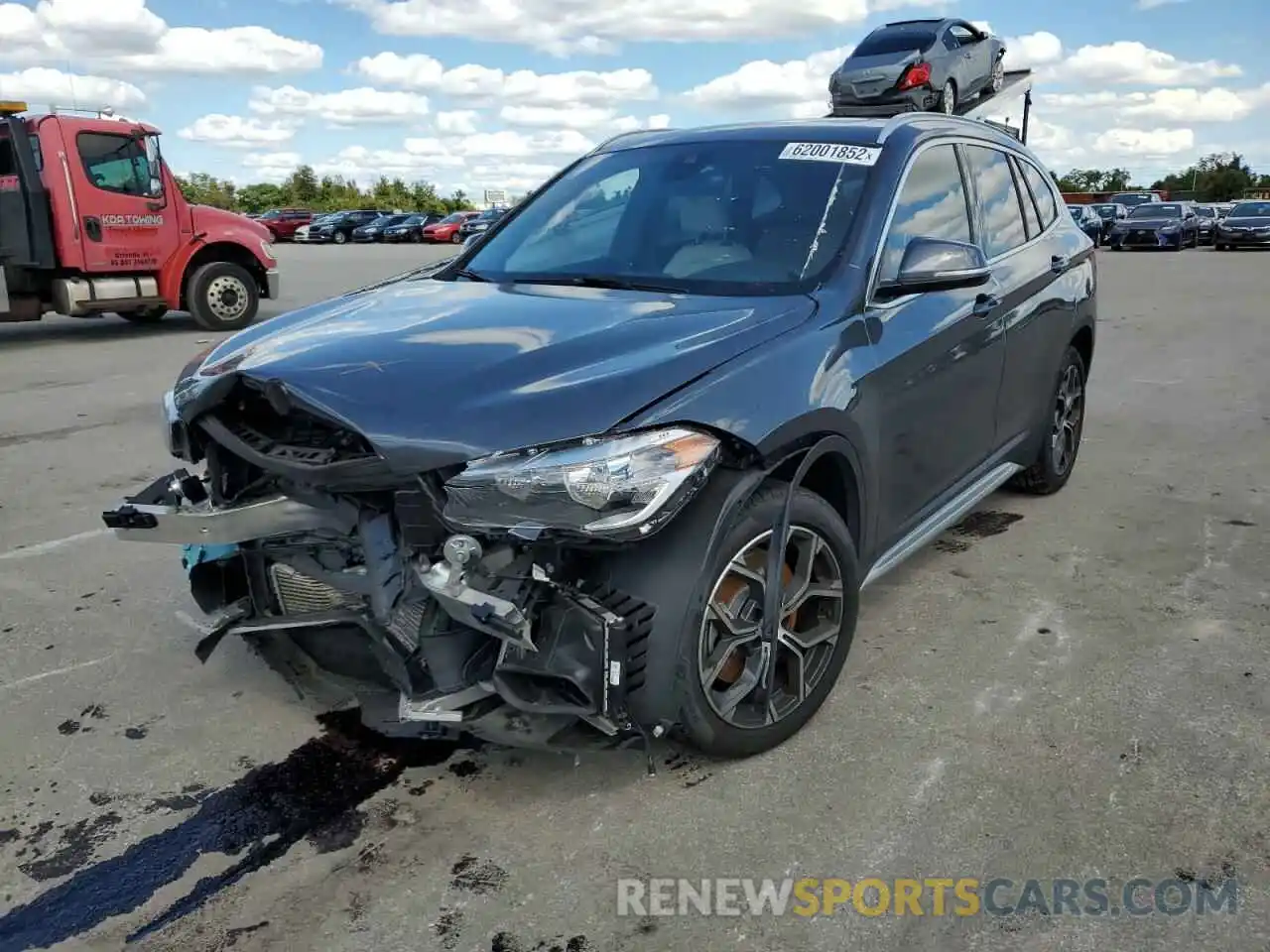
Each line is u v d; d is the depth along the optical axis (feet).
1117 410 25.54
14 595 14.02
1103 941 7.45
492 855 8.46
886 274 11.31
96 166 38.55
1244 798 9.11
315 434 8.92
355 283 68.44
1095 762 9.69
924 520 12.67
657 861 8.35
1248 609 13.20
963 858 8.35
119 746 10.22
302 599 9.77
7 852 8.61
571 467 7.90
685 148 13.43
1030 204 16.22
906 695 10.96
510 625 8.00
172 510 9.34
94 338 41.24
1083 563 14.83
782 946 7.44
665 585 8.46
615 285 11.52
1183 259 87.92
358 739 10.29
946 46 44.32
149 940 7.60
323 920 7.77
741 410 8.82
